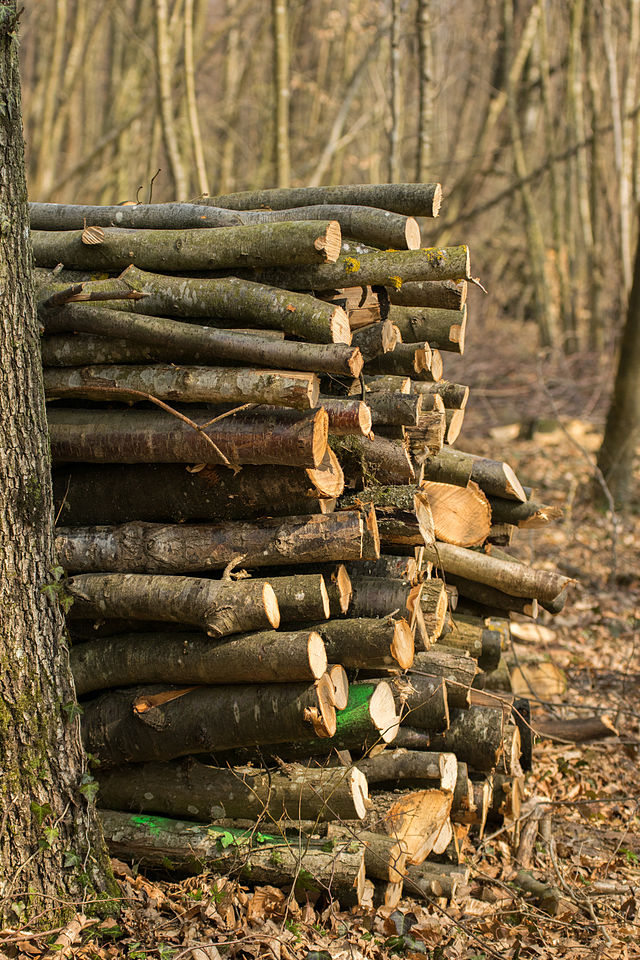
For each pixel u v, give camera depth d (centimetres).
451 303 413
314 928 340
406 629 371
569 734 528
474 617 476
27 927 320
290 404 330
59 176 2006
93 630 384
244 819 368
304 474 351
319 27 2205
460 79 2309
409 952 341
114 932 329
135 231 382
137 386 358
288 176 1055
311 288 365
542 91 1683
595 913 386
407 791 390
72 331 374
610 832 453
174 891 355
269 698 346
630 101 1634
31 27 2088
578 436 1252
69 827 331
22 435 316
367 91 2259
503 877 410
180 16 1686
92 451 370
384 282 363
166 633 369
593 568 809
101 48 2556
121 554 370
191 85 1059
